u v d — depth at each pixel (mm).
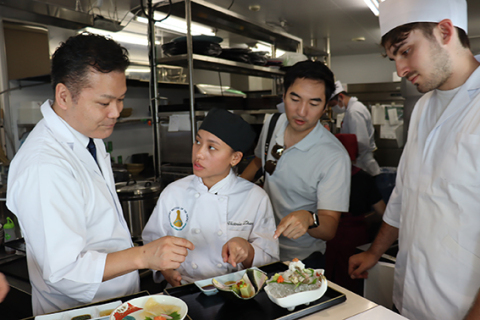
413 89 4070
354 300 1009
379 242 1483
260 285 1043
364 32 5105
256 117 3619
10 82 2953
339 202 1581
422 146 1258
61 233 907
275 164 1756
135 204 2143
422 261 1178
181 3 2336
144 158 3975
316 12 4121
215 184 1378
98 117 976
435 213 1137
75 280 914
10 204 977
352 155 2475
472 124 1057
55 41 3168
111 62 917
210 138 1279
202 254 1350
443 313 1116
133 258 948
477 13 4332
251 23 2930
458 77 1117
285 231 1268
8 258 1646
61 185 927
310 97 1526
